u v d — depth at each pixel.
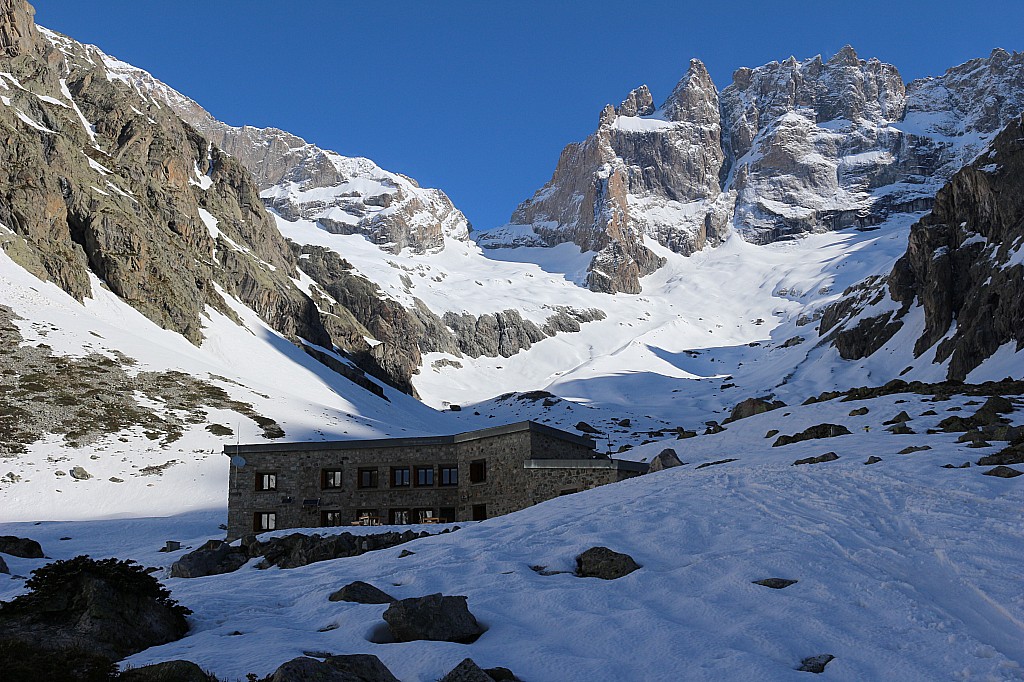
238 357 165.62
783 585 21.50
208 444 106.31
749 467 42.47
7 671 16.36
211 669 17.52
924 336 156.50
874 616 19.17
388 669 17.19
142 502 85.88
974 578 20.64
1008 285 124.81
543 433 54.47
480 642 19.67
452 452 56.38
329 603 23.53
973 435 43.56
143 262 165.75
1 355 116.75
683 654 17.73
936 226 166.25
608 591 22.36
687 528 27.91
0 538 47.72
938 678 15.94
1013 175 146.62
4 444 94.81
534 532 30.70
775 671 16.39
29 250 148.62
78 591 20.92
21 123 171.25
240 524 57.56
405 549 31.00
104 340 134.38
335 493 57.12
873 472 34.38
